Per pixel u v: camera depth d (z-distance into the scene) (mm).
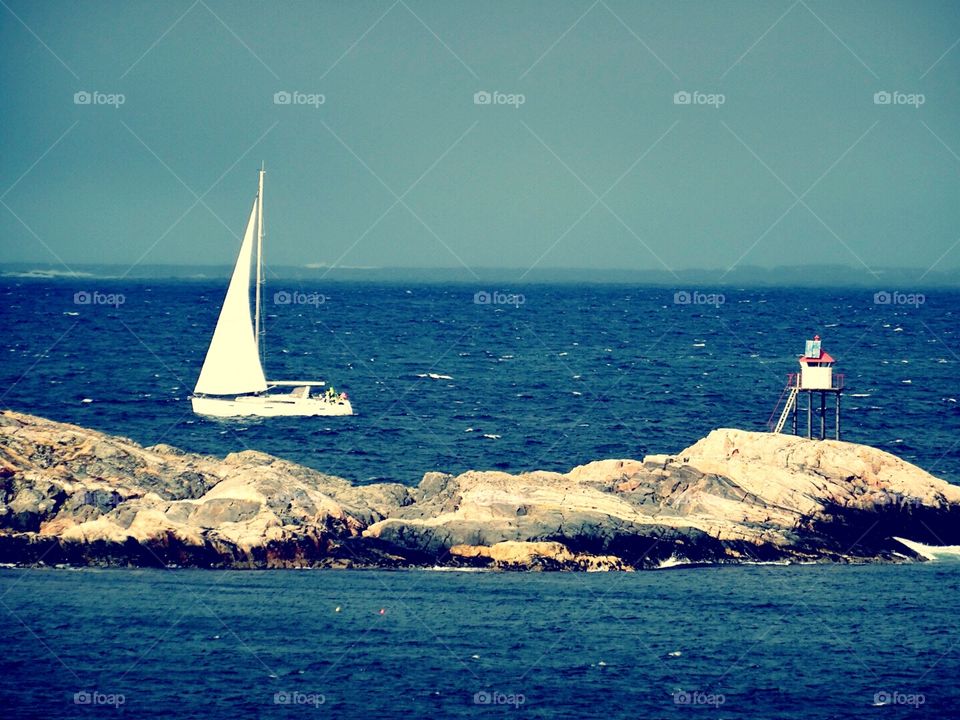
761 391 125375
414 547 58812
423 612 51281
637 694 43812
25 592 52125
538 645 48031
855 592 55562
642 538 59781
